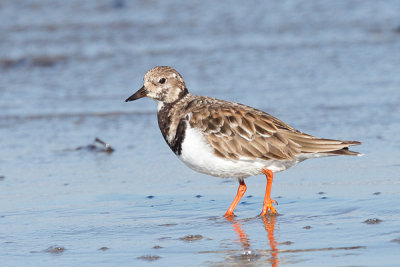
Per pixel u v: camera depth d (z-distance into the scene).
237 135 10.30
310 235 9.17
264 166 10.45
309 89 19.14
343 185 11.79
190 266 8.23
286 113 17.03
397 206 10.34
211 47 24.06
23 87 20.39
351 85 19.38
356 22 26.83
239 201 11.34
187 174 13.15
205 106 10.67
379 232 9.11
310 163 13.32
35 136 16.03
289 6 28.83
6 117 17.52
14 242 9.38
